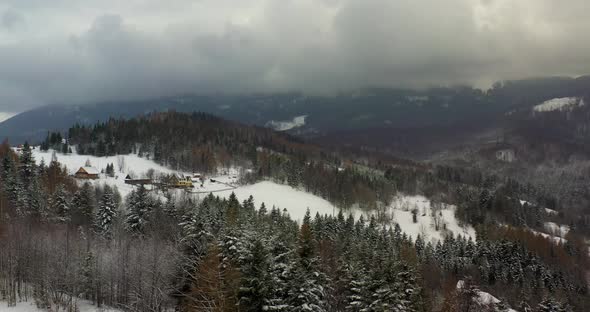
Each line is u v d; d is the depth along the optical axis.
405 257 92.56
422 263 112.12
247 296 39.69
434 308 73.00
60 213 96.75
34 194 99.75
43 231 77.94
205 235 52.62
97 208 105.25
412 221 195.75
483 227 170.88
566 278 129.88
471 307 74.75
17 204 93.94
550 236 184.50
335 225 129.00
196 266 48.97
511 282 120.44
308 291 40.62
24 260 67.75
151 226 84.25
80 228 87.44
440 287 96.31
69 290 63.25
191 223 60.47
